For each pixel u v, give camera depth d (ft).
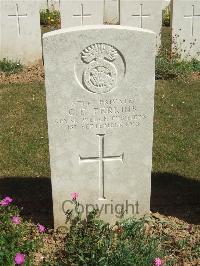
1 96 9.37
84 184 5.13
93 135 4.92
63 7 11.56
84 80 4.67
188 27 11.25
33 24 11.16
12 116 8.47
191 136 7.74
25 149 7.24
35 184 6.33
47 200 5.94
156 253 4.52
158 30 11.54
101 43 4.56
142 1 11.27
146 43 4.61
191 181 6.42
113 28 4.53
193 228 5.26
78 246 4.62
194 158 7.03
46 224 5.37
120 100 4.82
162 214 5.61
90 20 11.76
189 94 9.59
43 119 8.36
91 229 4.84
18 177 6.49
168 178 6.49
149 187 5.24
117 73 4.71
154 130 7.93
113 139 4.98
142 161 5.11
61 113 4.77
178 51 11.47
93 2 11.58
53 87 4.66
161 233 5.09
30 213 5.63
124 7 11.32
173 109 8.85
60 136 4.87
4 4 10.83
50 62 4.56
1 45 11.21
